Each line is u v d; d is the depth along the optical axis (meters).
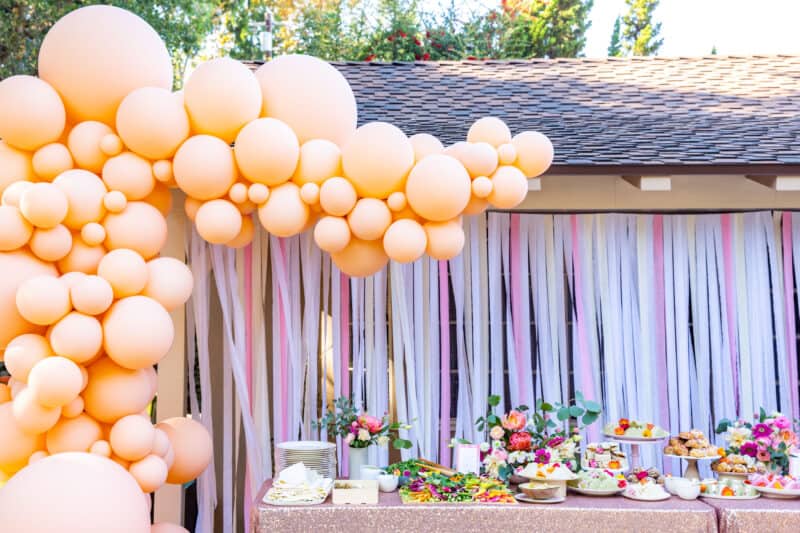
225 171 4.50
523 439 5.31
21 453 4.41
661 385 5.92
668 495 5.06
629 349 5.92
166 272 4.54
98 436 4.41
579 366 5.89
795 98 7.28
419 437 5.77
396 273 5.79
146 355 4.31
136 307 4.32
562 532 4.81
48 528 3.95
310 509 4.79
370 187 4.59
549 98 7.28
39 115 4.34
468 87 7.55
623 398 5.90
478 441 5.82
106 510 4.03
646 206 6.05
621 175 5.77
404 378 5.82
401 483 5.26
